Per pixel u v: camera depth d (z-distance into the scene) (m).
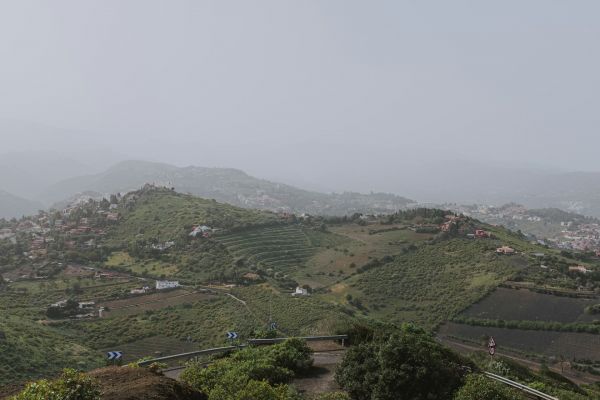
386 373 19.80
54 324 80.25
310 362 25.09
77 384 11.62
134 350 68.69
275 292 100.62
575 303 84.44
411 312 91.50
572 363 65.50
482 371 25.70
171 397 13.66
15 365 50.69
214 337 74.44
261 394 15.08
